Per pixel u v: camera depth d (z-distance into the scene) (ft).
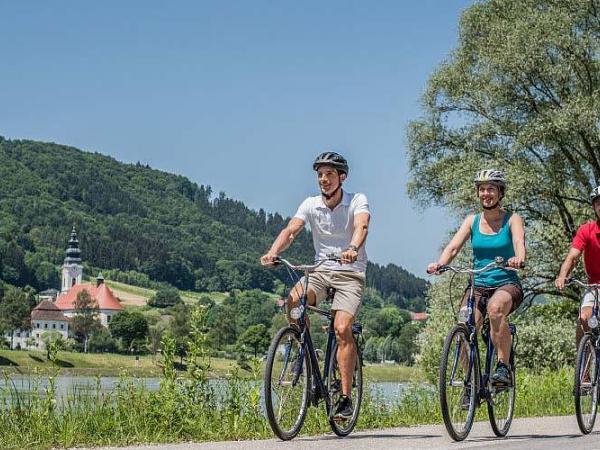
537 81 101.24
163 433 24.35
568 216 102.22
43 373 24.47
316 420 26.04
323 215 23.76
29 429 22.71
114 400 25.07
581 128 94.73
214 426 25.36
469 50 107.24
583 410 25.79
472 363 23.30
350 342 23.47
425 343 86.79
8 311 609.83
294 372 22.29
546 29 97.50
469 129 105.40
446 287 91.66
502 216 24.34
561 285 26.91
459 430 22.71
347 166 23.84
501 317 23.54
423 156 107.96
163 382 26.12
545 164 100.07
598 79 100.01
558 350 90.99
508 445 21.29
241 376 27.27
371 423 28.96
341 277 23.48
